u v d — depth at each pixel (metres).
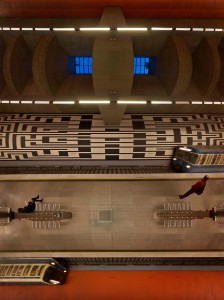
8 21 12.43
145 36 13.06
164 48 13.58
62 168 14.39
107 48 10.51
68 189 12.98
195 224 12.22
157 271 13.16
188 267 13.27
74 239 12.38
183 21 12.51
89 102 11.05
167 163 14.39
